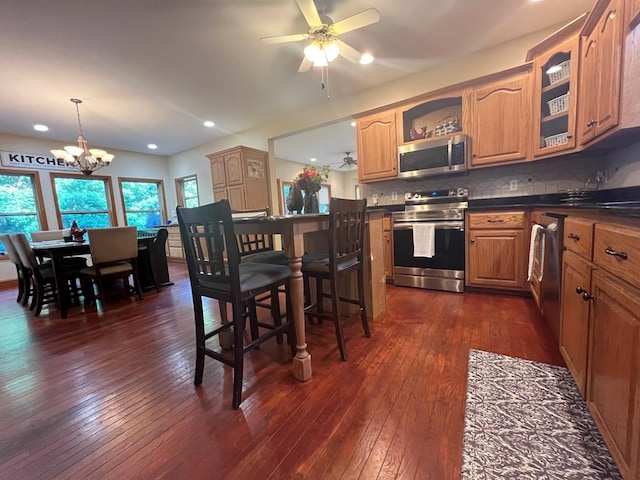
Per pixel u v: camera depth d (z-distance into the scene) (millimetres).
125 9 1940
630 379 778
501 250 2557
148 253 3514
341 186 10062
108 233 2973
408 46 2621
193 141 5500
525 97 2475
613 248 902
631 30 1410
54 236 4113
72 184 5215
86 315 2754
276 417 1219
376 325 2129
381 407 1245
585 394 1098
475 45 2645
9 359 1879
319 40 2039
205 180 5949
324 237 2285
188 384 1510
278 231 1460
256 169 4680
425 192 3295
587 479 875
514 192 2879
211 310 2756
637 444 737
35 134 4535
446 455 987
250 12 2041
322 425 1157
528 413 1166
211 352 1428
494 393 1295
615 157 2152
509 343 1739
